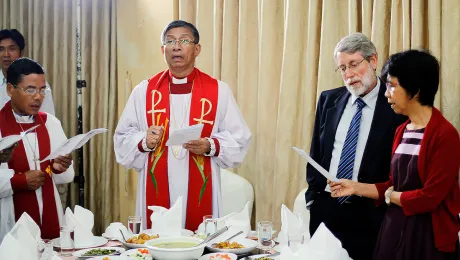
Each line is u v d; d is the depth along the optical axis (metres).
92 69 4.84
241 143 3.12
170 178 3.06
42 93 2.98
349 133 2.61
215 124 3.14
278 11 3.90
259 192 3.97
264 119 3.92
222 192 3.94
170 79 3.18
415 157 2.17
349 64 2.54
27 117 3.07
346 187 2.32
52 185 3.05
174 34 3.05
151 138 2.93
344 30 3.58
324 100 2.80
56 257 2.01
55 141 3.15
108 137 4.82
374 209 2.52
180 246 2.24
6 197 2.87
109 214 4.85
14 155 2.97
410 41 3.24
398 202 2.18
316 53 3.69
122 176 4.77
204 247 2.19
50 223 3.01
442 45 3.09
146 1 4.56
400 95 2.19
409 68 2.15
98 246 2.40
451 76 3.07
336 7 3.57
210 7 4.19
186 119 3.11
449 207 2.15
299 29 3.76
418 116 2.22
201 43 4.21
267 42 3.89
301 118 3.80
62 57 4.99
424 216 2.15
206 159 3.07
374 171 2.52
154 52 4.54
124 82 4.72
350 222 2.58
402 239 2.17
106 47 4.80
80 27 4.89
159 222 2.51
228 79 4.11
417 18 3.16
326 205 2.66
